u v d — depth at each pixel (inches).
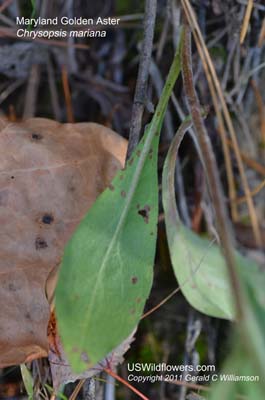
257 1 15.1
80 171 13.0
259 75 15.7
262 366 9.4
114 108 16.6
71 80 16.6
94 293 11.3
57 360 12.6
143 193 12.0
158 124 12.3
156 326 15.4
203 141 11.2
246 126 16.1
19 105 16.4
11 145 13.1
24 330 12.5
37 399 13.4
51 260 12.7
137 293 11.5
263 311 10.8
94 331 11.1
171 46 15.7
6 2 15.8
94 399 13.1
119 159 13.2
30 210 12.9
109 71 16.7
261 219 16.8
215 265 12.1
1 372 14.4
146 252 11.7
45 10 15.8
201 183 16.1
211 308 11.9
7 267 12.7
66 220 12.9
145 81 12.9
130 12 16.3
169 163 12.3
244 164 16.5
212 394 10.0
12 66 16.2
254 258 16.3
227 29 15.3
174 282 15.7
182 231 12.1
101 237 11.6
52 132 13.3
